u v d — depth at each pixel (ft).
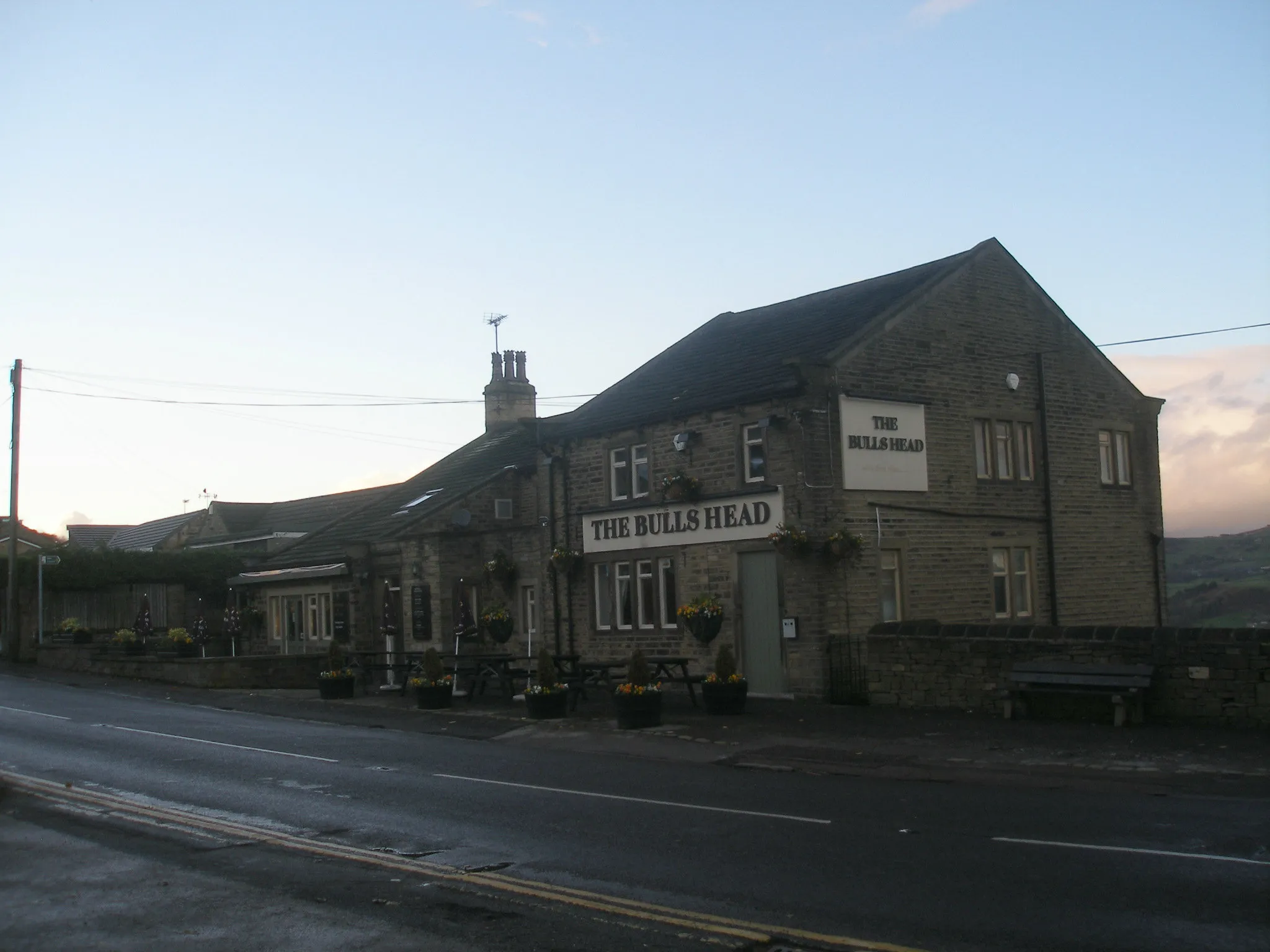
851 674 67.46
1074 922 24.00
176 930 25.09
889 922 24.35
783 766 48.93
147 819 37.76
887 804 38.50
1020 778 43.68
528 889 28.02
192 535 179.32
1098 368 91.30
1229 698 52.90
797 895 26.76
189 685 93.20
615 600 84.43
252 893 28.07
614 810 38.32
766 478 73.31
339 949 23.54
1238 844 31.04
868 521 72.59
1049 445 86.02
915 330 77.66
